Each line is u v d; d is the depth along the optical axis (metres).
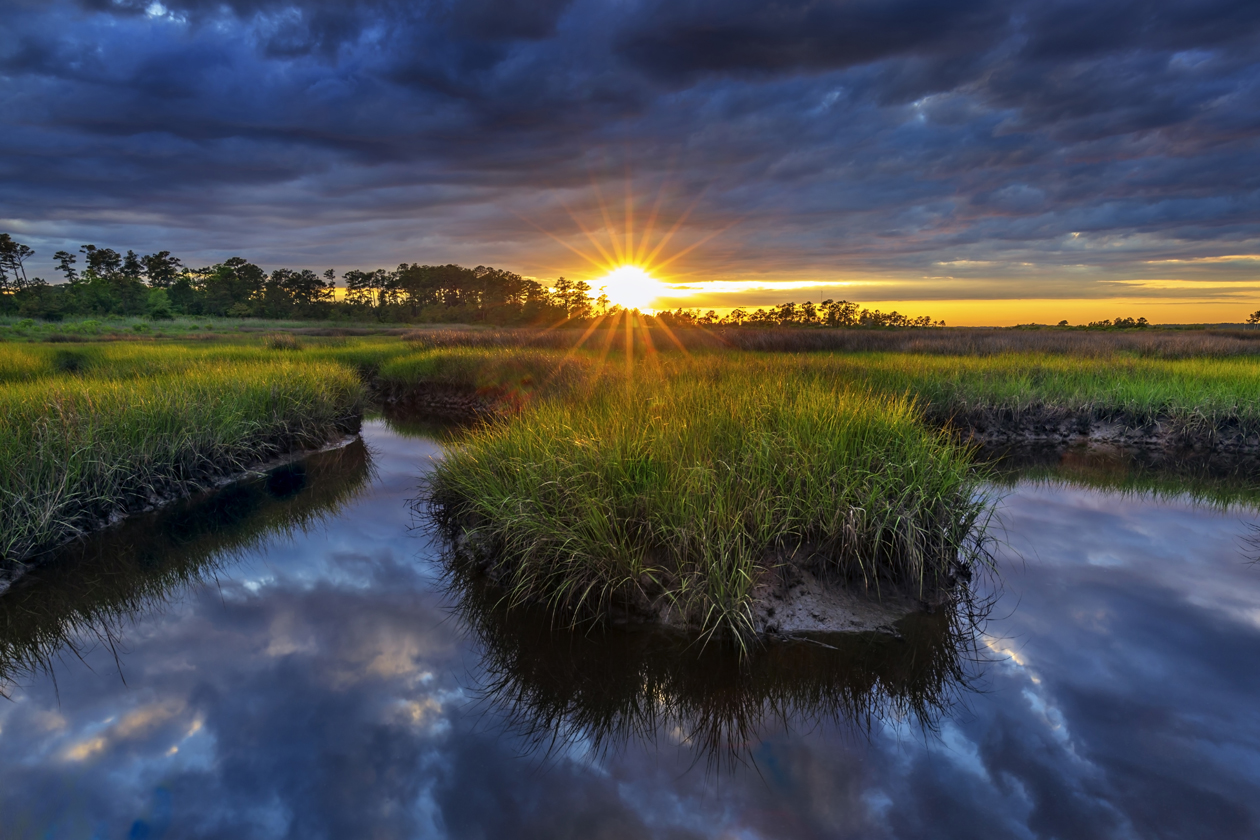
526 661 3.99
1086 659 3.71
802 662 3.73
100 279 91.25
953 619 4.18
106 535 6.05
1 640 4.25
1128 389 11.05
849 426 5.21
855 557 4.34
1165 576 4.89
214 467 7.79
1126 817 2.51
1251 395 9.98
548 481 4.74
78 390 8.04
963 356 17.84
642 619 4.14
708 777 2.88
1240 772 2.76
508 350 18.19
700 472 4.42
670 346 22.33
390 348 22.41
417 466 9.14
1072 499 7.10
